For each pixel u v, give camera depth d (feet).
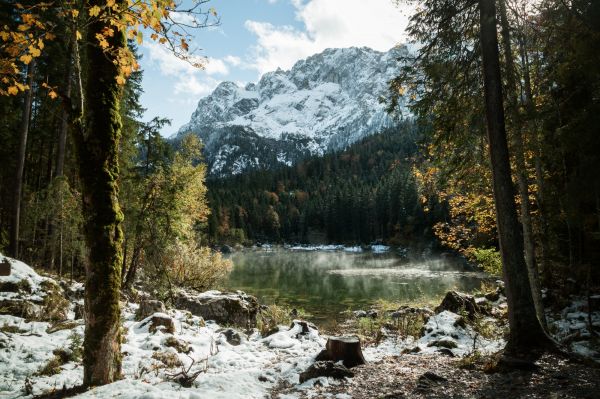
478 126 29.99
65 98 18.44
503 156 25.91
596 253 44.27
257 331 41.73
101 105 19.21
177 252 65.51
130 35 15.06
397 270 129.08
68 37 18.66
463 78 29.04
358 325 49.16
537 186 45.01
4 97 65.41
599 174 26.55
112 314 19.38
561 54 29.94
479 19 27.73
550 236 46.37
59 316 32.27
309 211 373.61
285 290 87.04
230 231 332.60
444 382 20.33
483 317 38.99
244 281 104.53
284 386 21.34
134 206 62.13
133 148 75.56
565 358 22.57
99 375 18.98
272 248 327.26
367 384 20.76
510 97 30.71
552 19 27.20
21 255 64.59
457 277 106.83
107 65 19.34
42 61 65.62
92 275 19.06
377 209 304.09
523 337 24.44
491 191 40.40
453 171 33.40
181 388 19.30
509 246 25.39
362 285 94.22
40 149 86.94
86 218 19.04
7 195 83.35
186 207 75.46
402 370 23.17
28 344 24.23
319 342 35.32
